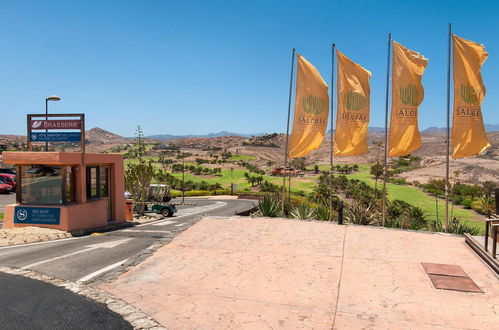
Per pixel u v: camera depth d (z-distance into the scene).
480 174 145.12
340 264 8.12
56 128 15.03
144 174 23.75
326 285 6.95
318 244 9.73
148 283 7.04
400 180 134.25
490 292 6.61
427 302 6.20
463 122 12.91
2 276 7.53
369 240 10.17
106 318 5.55
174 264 8.13
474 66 12.79
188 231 11.13
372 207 17.12
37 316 5.58
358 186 96.94
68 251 10.05
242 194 60.62
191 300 6.25
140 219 21.20
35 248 10.50
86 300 6.23
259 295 6.48
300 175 155.00
